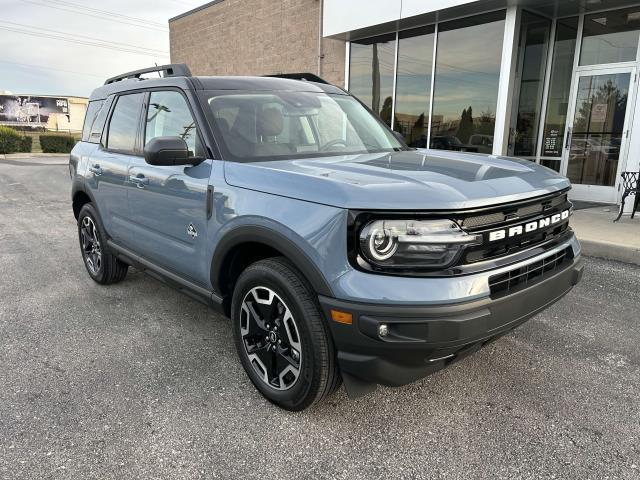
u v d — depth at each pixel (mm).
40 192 12055
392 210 2088
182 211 3121
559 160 9555
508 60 8383
